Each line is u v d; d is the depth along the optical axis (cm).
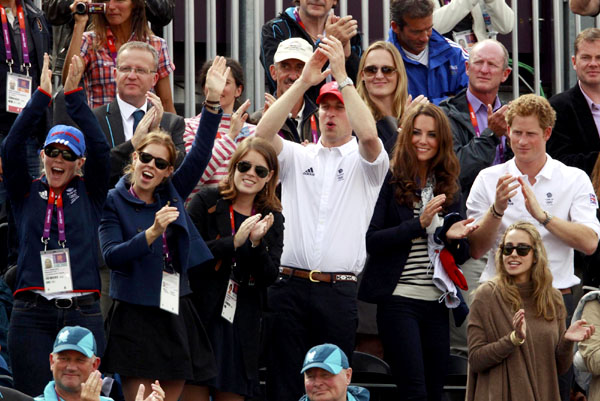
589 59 3522
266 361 2891
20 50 3438
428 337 2945
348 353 2870
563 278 3067
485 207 3152
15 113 3400
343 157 2934
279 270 2861
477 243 3009
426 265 2939
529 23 4116
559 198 3105
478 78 3462
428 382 2950
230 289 2784
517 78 3978
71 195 2784
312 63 2903
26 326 2719
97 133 2770
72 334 2491
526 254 2861
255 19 3844
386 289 2925
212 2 3797
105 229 2684
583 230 3038
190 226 2736
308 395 2645
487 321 2848
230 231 2805
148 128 3028
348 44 3488
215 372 2723
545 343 2838
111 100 3434
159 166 2716
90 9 3419
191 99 3759
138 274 2655
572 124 3538
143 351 2641
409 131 2986
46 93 2752
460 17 3862
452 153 3003
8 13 3444
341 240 2884
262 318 2898
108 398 2455
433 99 3644
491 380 2817
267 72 3603
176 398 2683
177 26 3881
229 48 3869
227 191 2823
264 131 2902
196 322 2730
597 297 2977
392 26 3644
